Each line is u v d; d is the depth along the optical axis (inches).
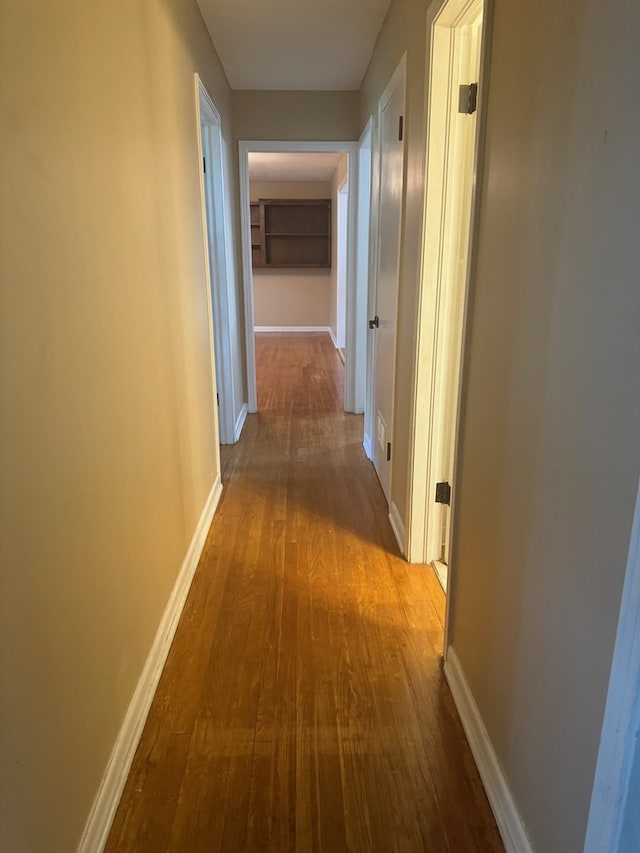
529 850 48.6
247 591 93.7
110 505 57.7
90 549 52.0
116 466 59.6
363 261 182.5
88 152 52.4
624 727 33.6
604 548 36.0
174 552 86.8
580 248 38.5
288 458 153.5
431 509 99.2
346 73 154.9
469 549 66.1
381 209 130.0
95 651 53.1
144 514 70.2
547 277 43.8
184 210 97.7
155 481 75.8
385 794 58.7
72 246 48.4
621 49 33.0
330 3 112.6
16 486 38.4
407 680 74.2
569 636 41.1
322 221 372.5
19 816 38.7
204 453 114.8
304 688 72.8
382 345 130.3
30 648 40.3
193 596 92.4
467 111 81.2
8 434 37.3
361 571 99.4
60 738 45.4
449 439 95.9
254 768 61.6
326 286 382.6
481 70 57.2
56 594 44.6
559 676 42.8
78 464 49.1
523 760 50.3
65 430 46.4
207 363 119.3
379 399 136.3
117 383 60.2
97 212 54.7
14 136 38.4
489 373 57.7
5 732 36.9
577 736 40.0
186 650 79.8
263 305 385.7
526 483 48.6
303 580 96.7
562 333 41.4
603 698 36.3
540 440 45.6
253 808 57.3
